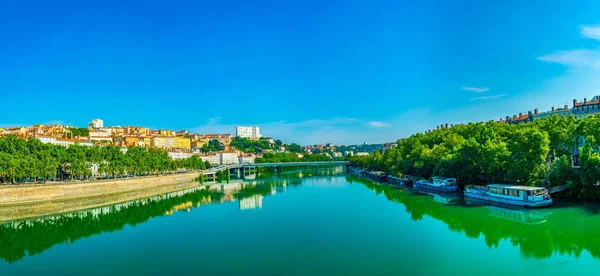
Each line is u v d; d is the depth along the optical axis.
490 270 60.69
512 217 94.38
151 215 117.69
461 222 91.94
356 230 87.81
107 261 71.62
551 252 67.94
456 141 178.00
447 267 62.38
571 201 102.81
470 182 143.38
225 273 63.16
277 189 189.62
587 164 98.38
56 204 136.88
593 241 72.31
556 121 133.75
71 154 167.00
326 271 62.28
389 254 69.75
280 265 65.94
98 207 134.62
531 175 112.31
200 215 114.81
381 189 169.12
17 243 86.19
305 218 103.69
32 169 142.88
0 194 127.56
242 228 94.06
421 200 128.25
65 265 70.25
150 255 74.38
